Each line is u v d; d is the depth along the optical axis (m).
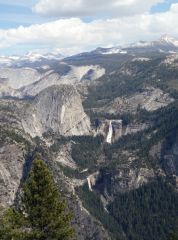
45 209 102.94
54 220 103.19
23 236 100.50
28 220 103.50
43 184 104.31
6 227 101.31
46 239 103.44
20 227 102.81
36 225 103.44
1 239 101.25
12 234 99.69
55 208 104.44
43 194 103.75
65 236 102.94
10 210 104.06
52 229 103.12
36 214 102.50
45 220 102.69
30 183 104.38
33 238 101.75
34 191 104.00
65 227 104.06
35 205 103.88
